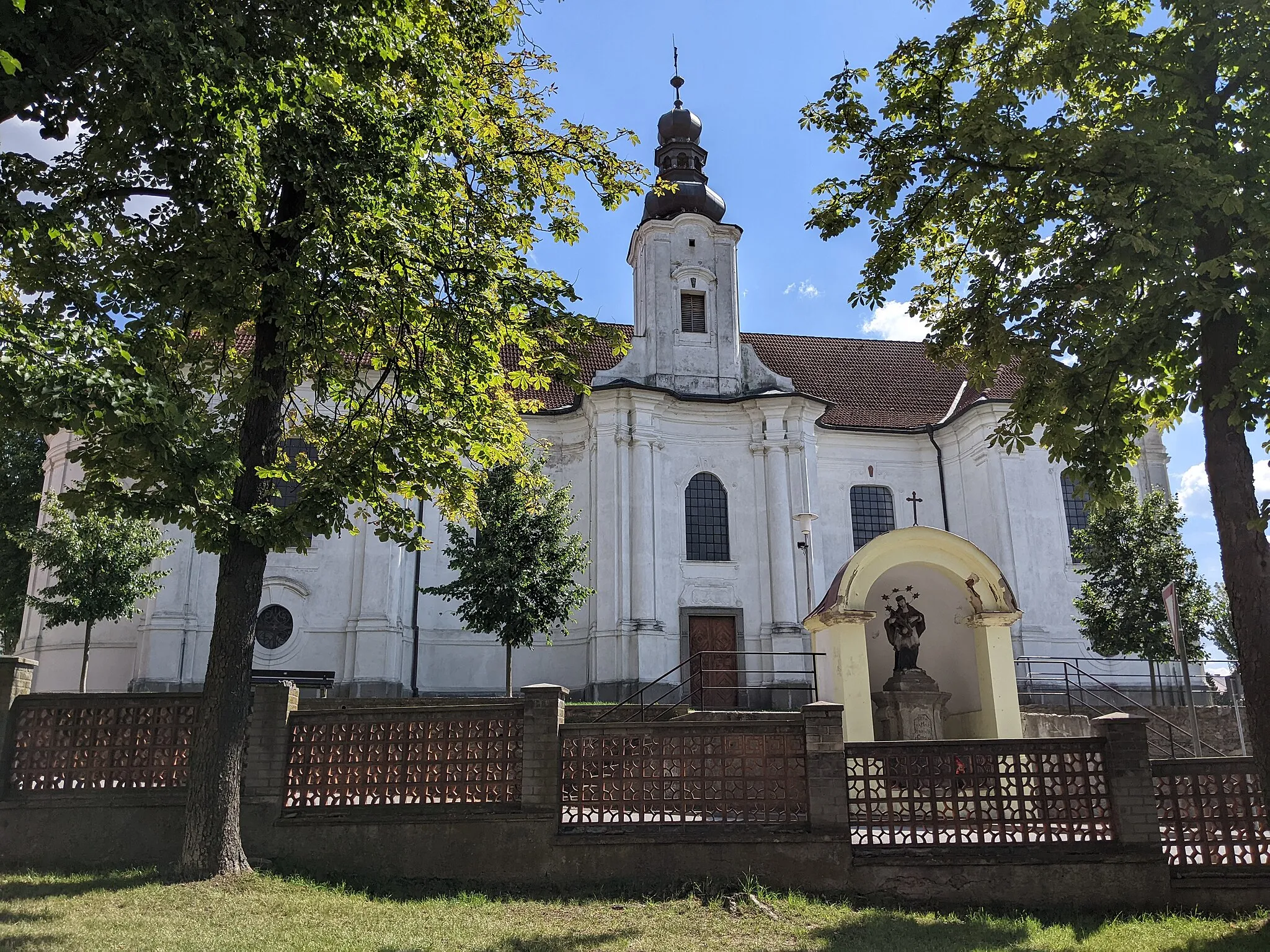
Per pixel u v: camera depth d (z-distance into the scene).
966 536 31.91
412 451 12.05
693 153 34.09
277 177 11.25
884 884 10.77
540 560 23.77
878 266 13.67
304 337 11.76
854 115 13.02
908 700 17.48
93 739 12.05
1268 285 10.09
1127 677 28.41
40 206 9.76
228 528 10.70
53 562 23.02
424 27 11.54
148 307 11.73
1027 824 11.01
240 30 9.59
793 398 30.72
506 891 10.77
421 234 11.39
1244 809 10.88
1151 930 9.73
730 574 30.02
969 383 13.57
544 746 11.38
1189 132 10.80
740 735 11.43
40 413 8.49
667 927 9.44
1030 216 12.35
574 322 12.55
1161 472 30.78
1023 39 12.20
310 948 8.23
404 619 28.83
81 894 9.80
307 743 11.86
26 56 8.44
